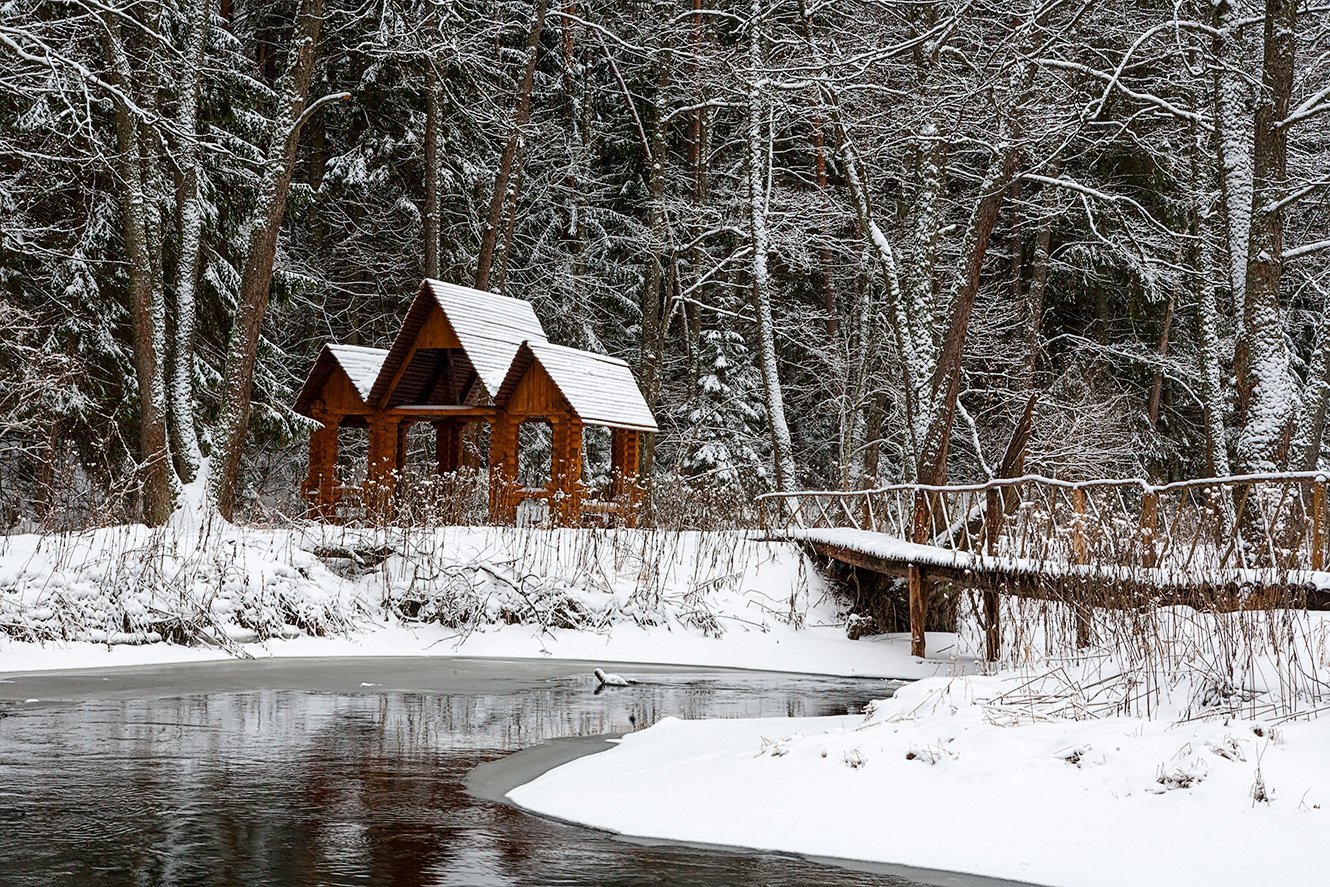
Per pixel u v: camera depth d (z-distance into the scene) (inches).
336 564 863.1
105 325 1144.8
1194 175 1221.7
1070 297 1625.2
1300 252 788.0
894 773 358.6
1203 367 1210.0
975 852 304.5
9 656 667.4
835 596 910.4
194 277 1044.5
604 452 1736.0
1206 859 288.2
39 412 1075.3
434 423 1215.6
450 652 781.9
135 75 1029.2
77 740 456.4
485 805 360.2
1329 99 807.1
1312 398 913.5
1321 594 437.1
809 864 300.2
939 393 1048.2
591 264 1711.4
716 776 379.9
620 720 528.7
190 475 994.1
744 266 1662.2
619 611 839.1
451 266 1572.3
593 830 331.6
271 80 1577.3
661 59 1549.0
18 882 277.3
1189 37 1015.0
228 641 735.1
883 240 1217.4
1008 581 608.7
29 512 1160.2
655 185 1581.0
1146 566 478.3
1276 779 318.0
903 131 1120.8
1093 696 416.8
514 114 1492.4
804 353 1790.1
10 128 1085.8
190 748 443.8
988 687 447.8
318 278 1528.1
